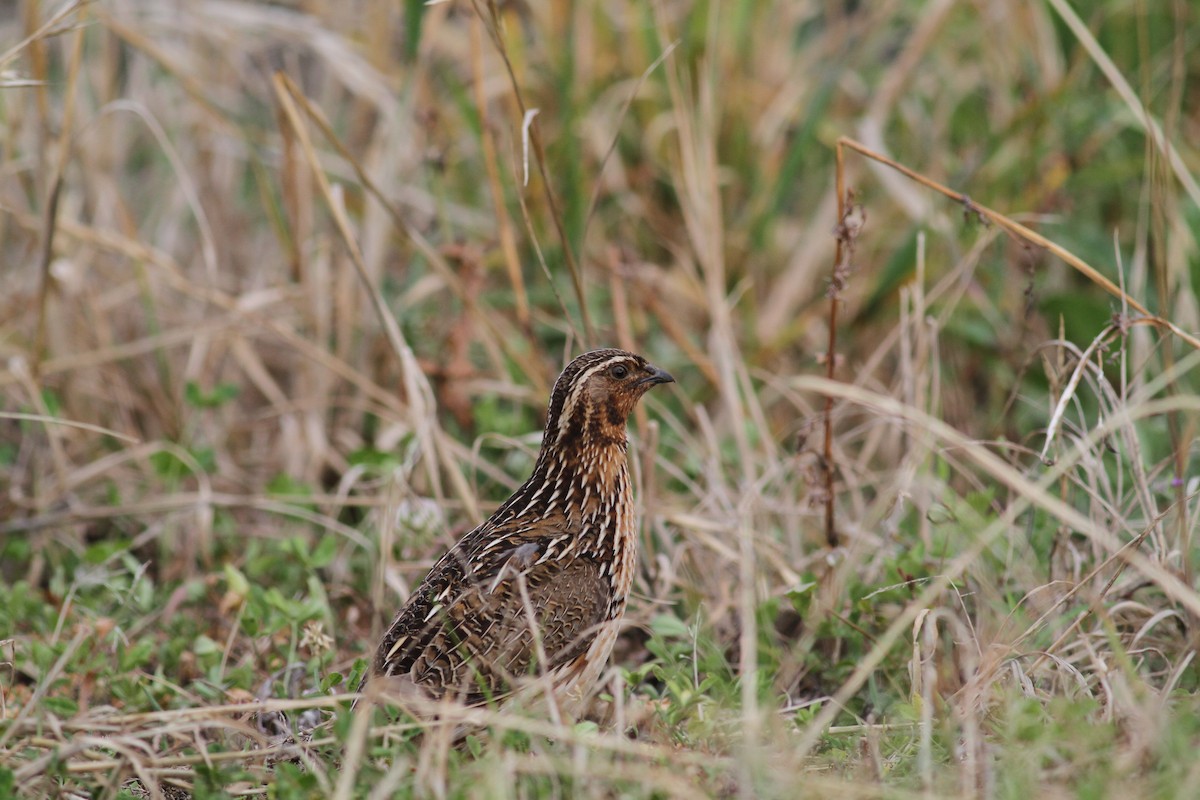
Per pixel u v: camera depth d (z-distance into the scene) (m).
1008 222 10.25
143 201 16.19
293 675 9.99
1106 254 14.02
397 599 11.21
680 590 11.12
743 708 8.20
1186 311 12.11
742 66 15.34
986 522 10.62
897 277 13.73
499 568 9.12
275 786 7.79
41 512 12.34
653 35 14.80
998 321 13.72
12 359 12.96
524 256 14.34
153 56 13.73
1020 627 9.30
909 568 10.08
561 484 9.58
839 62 14.39
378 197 12.20
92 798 8.24
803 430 10.86
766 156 14.90
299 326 14.65
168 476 12.45
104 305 14.27
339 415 13.89
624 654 10.98
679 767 7.76
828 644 10.39
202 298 13.59
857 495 11.45
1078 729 7.54
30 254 14.12
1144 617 9.69
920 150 15.36
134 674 9.75
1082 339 13.20
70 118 12.41
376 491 12.76
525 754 8.00
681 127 13.16
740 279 14.62
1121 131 14.98
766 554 10.75
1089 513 10.67
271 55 17.25
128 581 11.86
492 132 13.91
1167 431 12.13
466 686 8.24
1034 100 14.18
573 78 13.98
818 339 14.48
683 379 14.19
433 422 11.42
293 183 13.57
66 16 12.74
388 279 14.58
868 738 8.07
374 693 7.81
